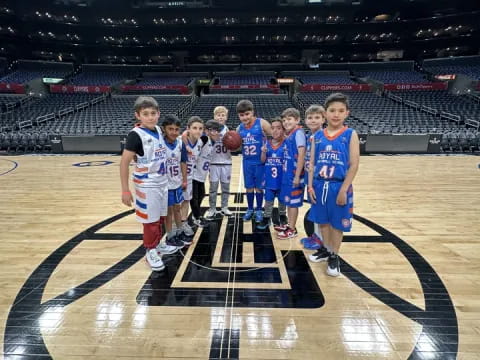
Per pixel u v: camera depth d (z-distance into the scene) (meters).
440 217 3.50
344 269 2.33
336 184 2.04
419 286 2.09
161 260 2.35
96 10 19.84
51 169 6.48
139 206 2.16
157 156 2.10
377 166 6.71
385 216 3.54
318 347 1.54
